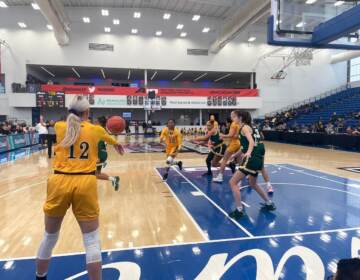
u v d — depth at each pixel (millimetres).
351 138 13586
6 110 21766
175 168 8547
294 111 23688
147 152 12781
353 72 26078
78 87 22547
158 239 3436
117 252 3094
